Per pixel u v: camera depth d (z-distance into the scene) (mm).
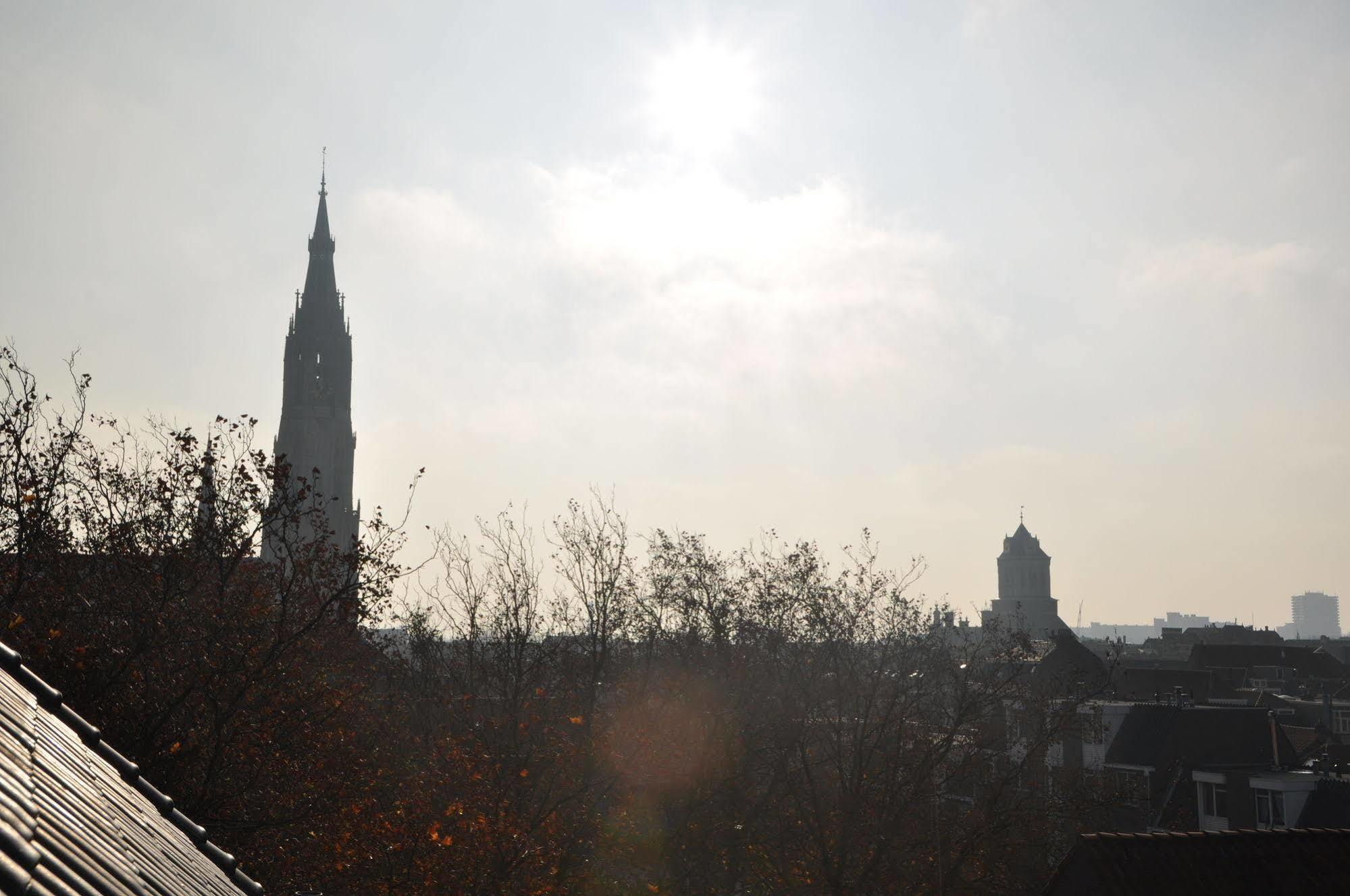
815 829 39406
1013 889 38875
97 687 25328
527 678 39156
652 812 37844
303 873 28953
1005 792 42969
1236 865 22000
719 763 37875
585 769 35000
